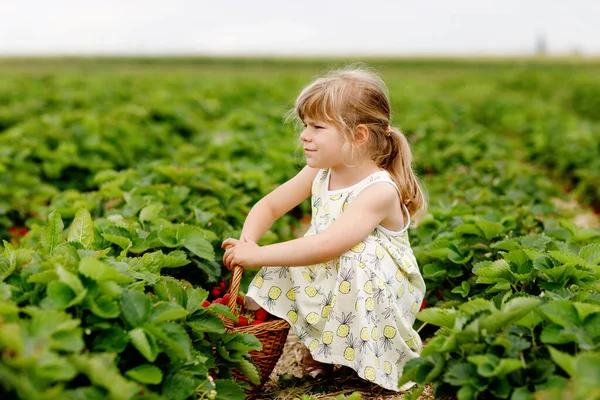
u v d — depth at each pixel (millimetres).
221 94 14055
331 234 2816
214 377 2746
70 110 10961
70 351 2020
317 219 3129
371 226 2891
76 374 1976
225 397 2543
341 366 3150
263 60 60062
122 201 4512
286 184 3363
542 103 15445
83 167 6777
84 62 56688
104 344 2166
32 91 12820
